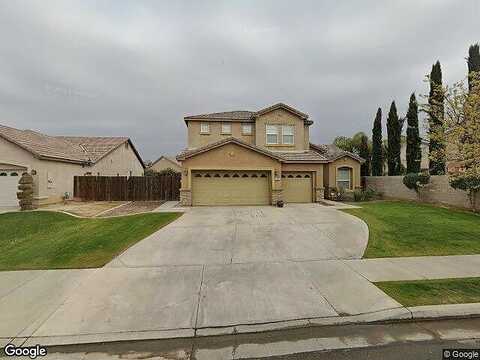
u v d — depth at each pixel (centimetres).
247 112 2305
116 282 567
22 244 929
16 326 414
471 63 1545
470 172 858
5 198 1691
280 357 348
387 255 725
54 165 1859
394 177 1998
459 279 564
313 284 549
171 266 656
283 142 2002
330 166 2125
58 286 550
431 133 995
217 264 668
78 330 403
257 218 1208
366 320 424
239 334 398
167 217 1230
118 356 356
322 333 399
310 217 1224
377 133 2388
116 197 2098
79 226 1127
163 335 392
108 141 2938
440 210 1403
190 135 2038
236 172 1662
